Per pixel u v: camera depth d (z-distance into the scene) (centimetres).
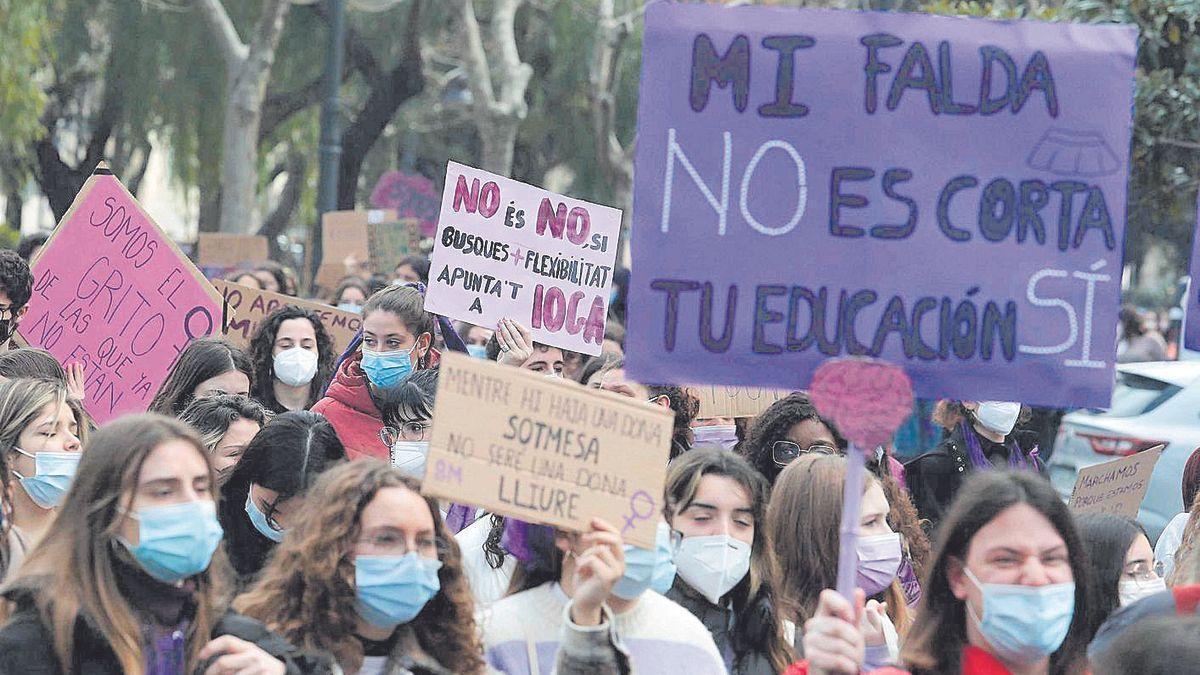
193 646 731
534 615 843
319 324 1611
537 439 763
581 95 6388
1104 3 2403
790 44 830
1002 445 1516
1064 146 837
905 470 1514
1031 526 745
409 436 1259
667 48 827
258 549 981
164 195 10119
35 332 1446
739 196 827
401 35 5906
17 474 1018
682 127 827
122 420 733
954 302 830
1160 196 2428
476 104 4719
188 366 1331
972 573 749
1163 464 2262
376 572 757
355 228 3291
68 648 693
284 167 8150
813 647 720
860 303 827
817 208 828
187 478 724
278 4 4578
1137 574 1017
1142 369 2402
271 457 973
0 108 4612
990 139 834
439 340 1700
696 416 1425
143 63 5744
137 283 1449
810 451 1248
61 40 5862
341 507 761
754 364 824
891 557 1018
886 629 996
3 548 941
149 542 711
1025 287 834
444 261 1511
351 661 768
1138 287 9275
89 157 6147
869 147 830
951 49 833
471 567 1034
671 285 823
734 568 937
